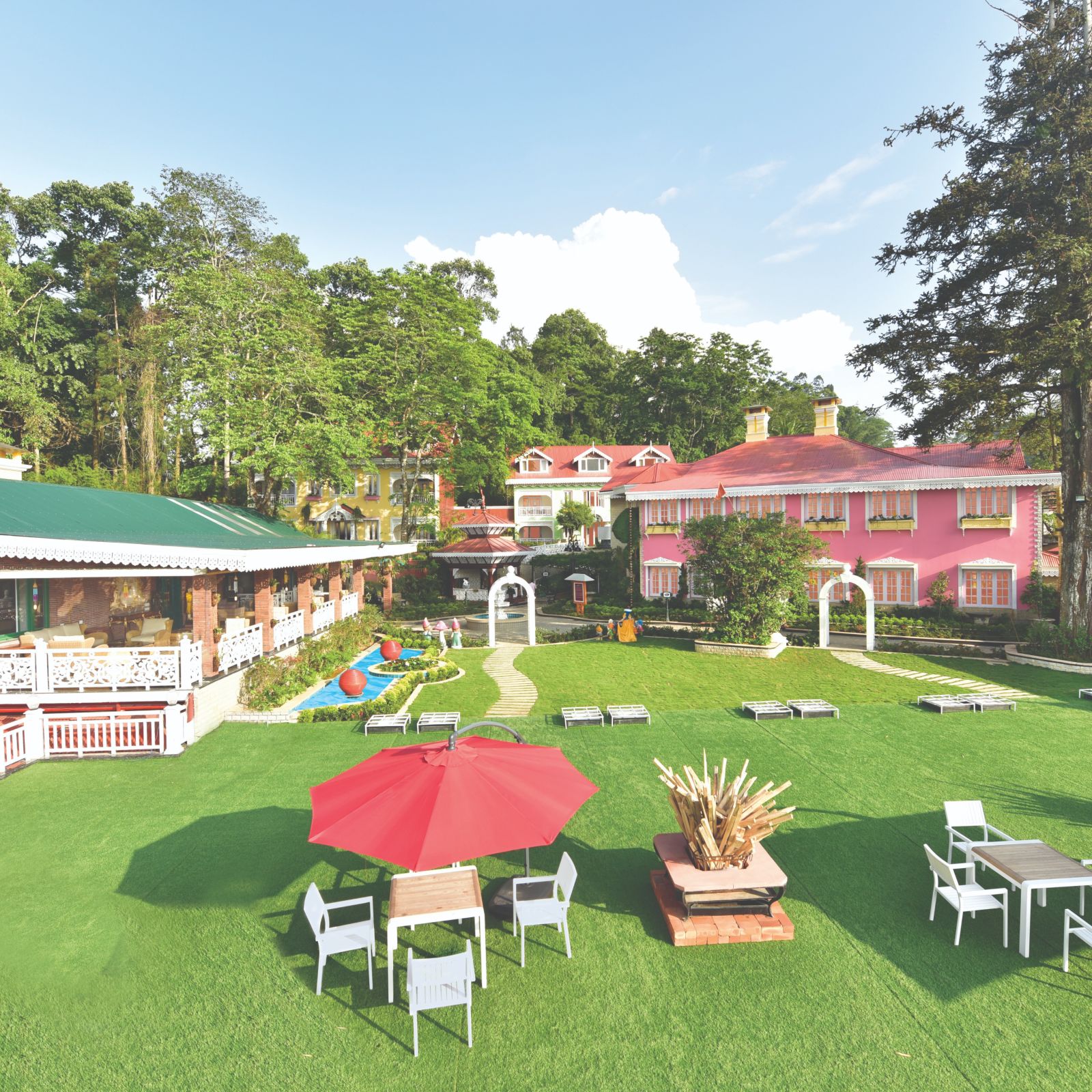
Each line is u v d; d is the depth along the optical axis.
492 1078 5.51
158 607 22.12
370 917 7.73
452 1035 6.00
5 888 8.37
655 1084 5.43
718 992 6.50
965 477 28.89
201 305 29.08
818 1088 5.36
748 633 25.23
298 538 23.97
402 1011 6.30
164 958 7.01
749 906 7.43
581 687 19.75
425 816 6.17
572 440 73.69
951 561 29.47
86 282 44.62
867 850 9.29
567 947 7.07
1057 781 11.67
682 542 36.00
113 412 43.84
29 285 42.06
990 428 24.31
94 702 13.62
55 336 41.94
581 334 82.75
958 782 11.68
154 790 11.49
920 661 22.75
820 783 11.74
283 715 15.72
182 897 8.18
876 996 6.40
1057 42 21.22
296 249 39.75
